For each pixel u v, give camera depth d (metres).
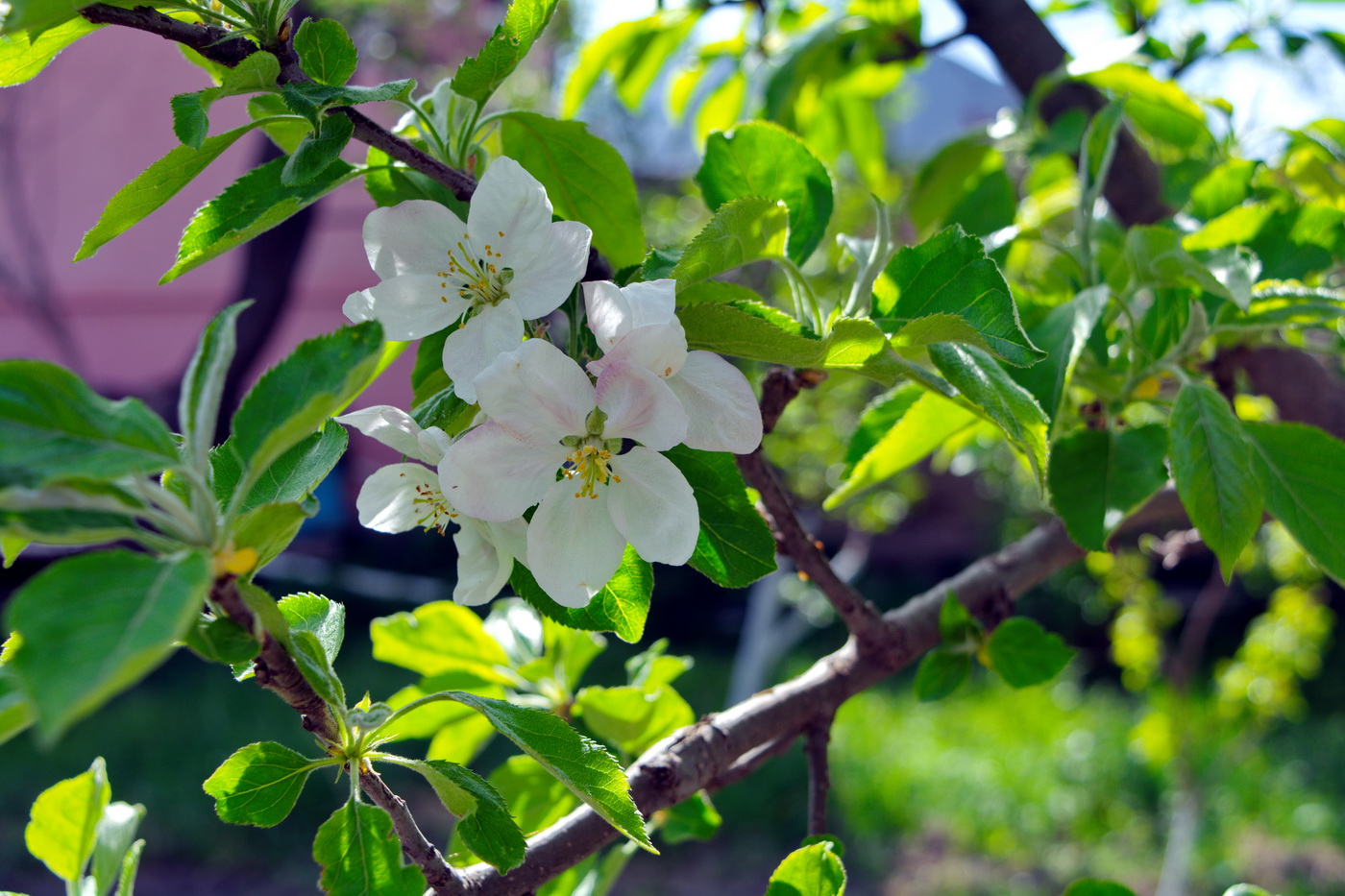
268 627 0.31
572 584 0.33
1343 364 0.54
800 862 0.36
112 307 2.79
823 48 0.65
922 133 4.02
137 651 0.26
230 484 0.33
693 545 0.33
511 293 0.34
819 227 0.40
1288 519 0.40
